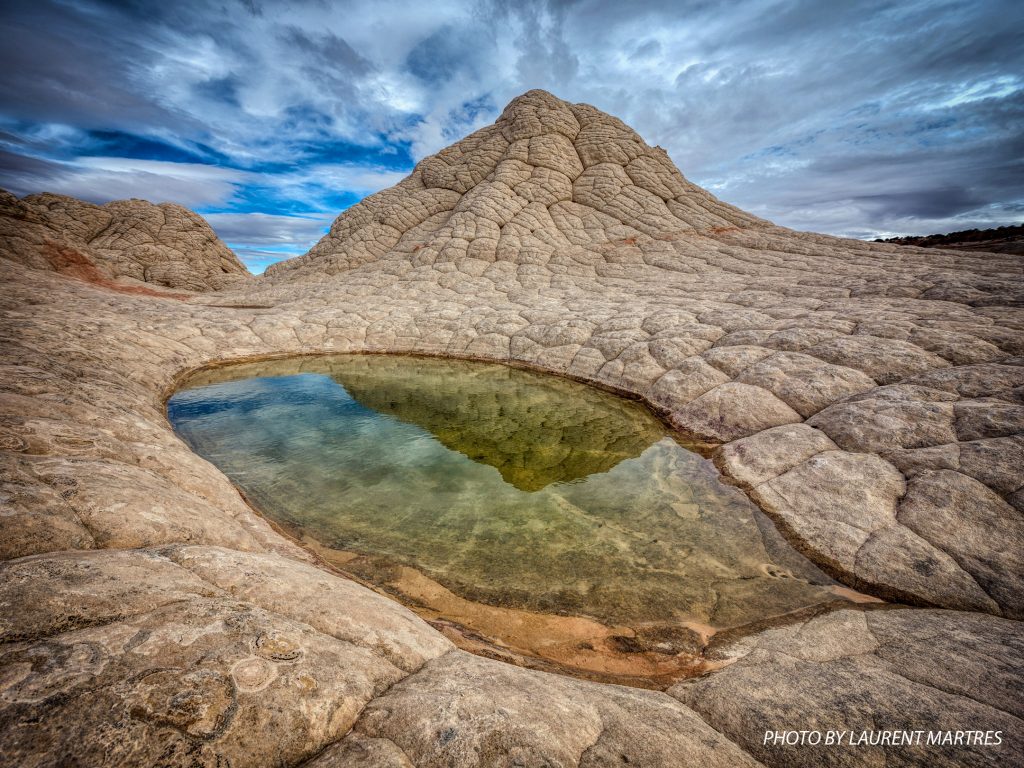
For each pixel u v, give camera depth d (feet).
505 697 12.12
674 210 131.34
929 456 28.68
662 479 35.17
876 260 92.99
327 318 86.53
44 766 7.16
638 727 12.05
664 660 18.48
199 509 19.72
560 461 39.42
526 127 152.56
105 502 15.75
